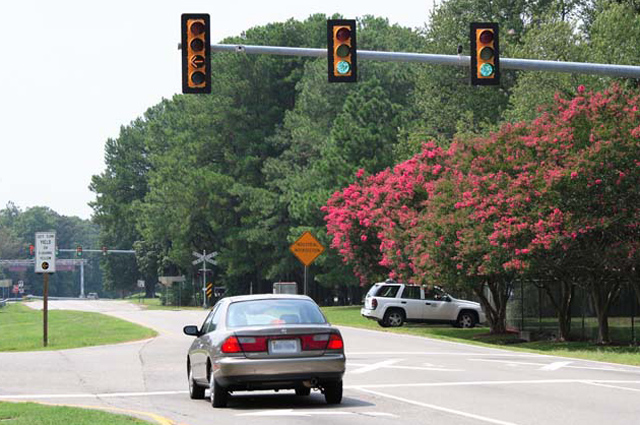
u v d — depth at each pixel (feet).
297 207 277.44
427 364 89.40
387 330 157.89
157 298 601.21
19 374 82.94
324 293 343.05
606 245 122.31
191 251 374.84
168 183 355.77
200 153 354.13
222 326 58.08
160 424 47.52
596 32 211.20
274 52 75.05
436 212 145.79
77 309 339.16
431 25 272.92
